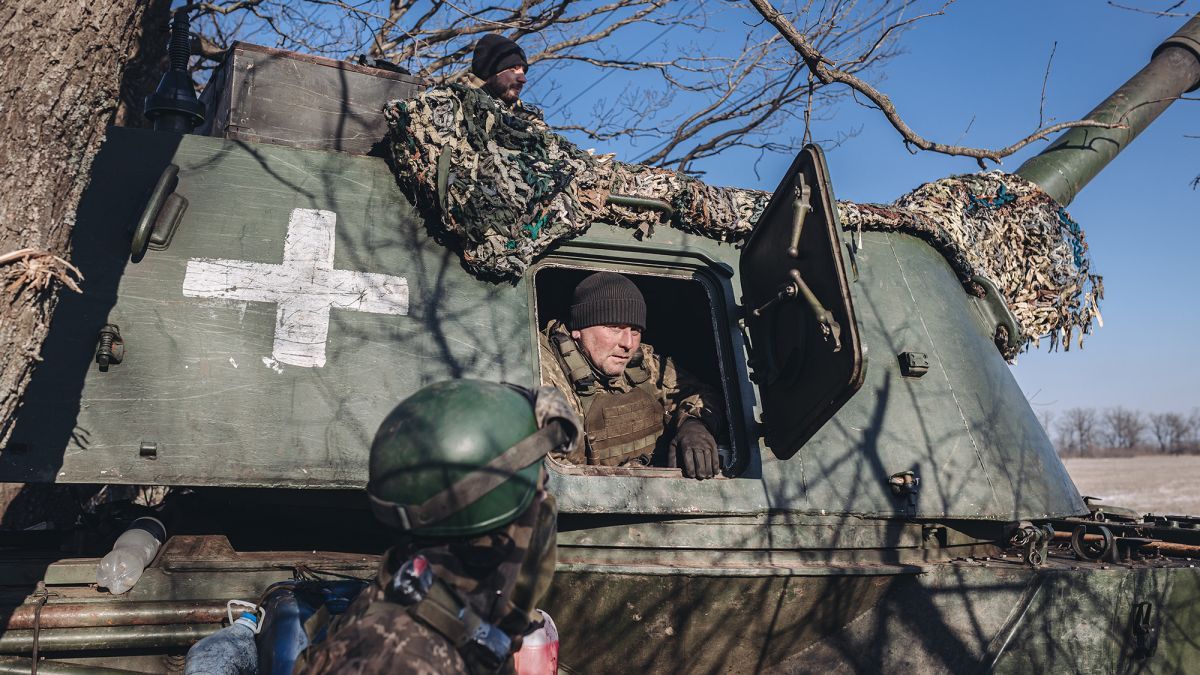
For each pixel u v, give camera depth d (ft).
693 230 13.14
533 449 5.91
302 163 11.92
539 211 11.85
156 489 17.51
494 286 11.93
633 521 11.23
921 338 13.57
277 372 10.55
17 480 9.37
